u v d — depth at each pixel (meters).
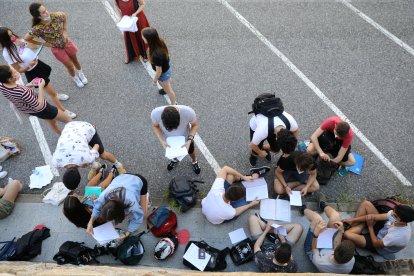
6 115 6.23
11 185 5.07
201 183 5.20
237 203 4.81
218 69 6.61
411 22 7.09
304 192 4.74
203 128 5.80
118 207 3.37
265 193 4.84
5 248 4.50
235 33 7.18
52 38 5.59
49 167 5.47
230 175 4.86
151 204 4.96
